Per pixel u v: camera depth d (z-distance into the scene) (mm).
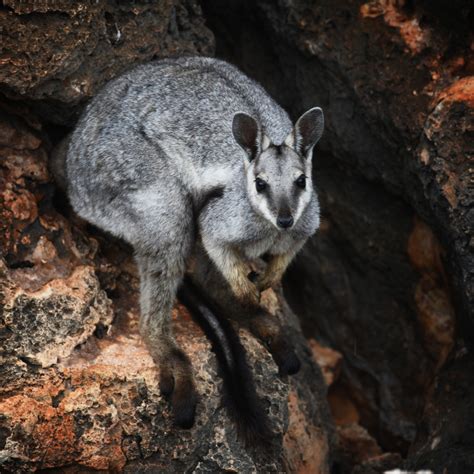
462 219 10641
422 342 13680
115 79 10820
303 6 12320
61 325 9906
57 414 9336
